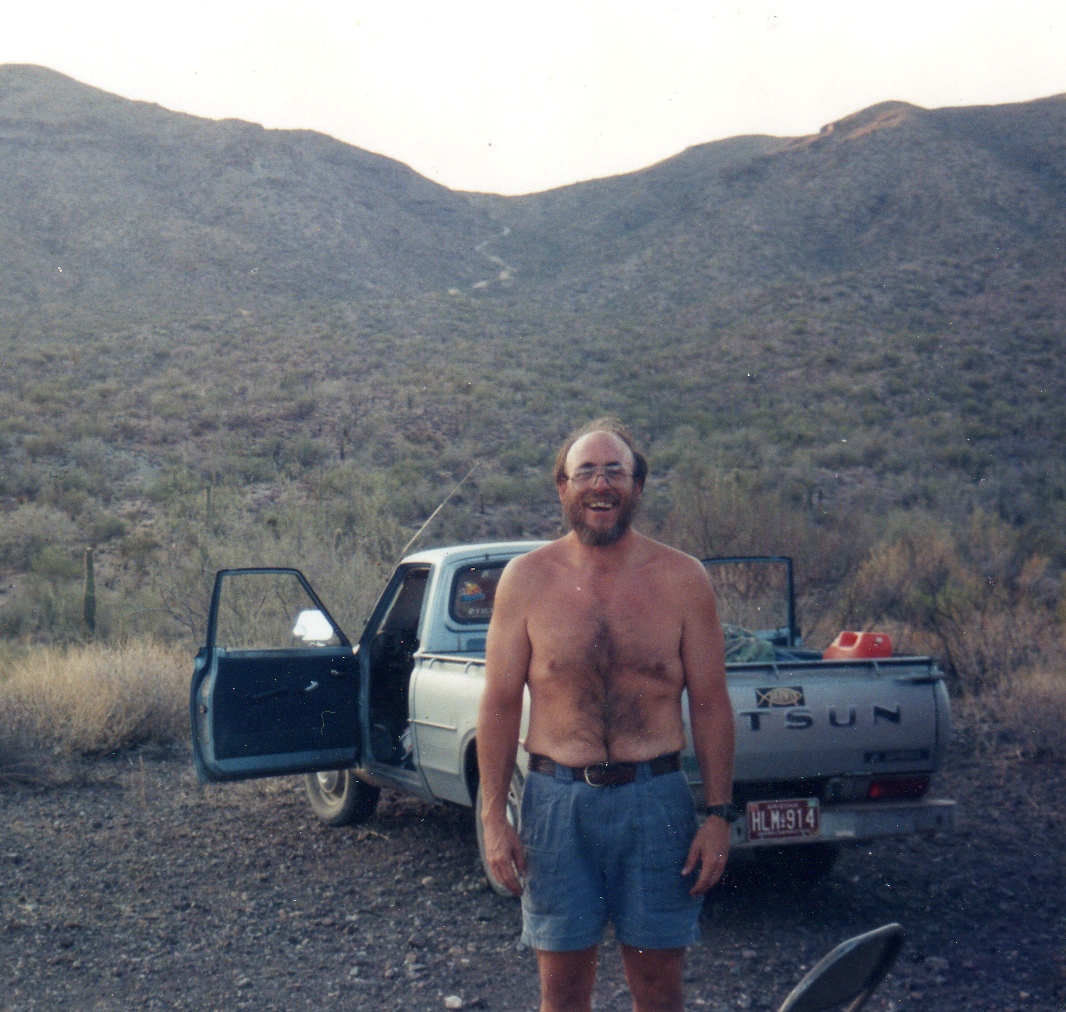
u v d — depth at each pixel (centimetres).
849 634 597
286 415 3706
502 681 301
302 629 637
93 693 938
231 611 1202
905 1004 422
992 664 1037
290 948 494
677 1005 300
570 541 306
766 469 2842
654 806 290
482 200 13112
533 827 295
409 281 10175
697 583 300
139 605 1516
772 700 502
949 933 501
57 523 2330
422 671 607
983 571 1493
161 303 8094
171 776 841
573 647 292
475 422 3716
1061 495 2652
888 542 1662
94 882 591
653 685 293
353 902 554
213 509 2166
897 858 618
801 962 469
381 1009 430
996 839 650
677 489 1722
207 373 4362
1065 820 683
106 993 448
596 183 13325
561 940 290
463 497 2797
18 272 8500
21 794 783
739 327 5141
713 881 296
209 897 565
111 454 3083
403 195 12494
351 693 648
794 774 506
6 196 10106
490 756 302
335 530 1430
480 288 10281
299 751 629
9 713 891
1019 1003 422
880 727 514
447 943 496
